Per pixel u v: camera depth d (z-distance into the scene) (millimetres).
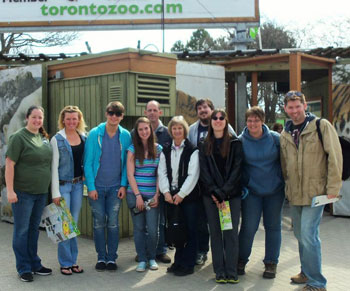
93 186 4664
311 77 9836
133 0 10203
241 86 8648
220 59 8688
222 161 4328
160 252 5180
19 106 6969
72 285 4328
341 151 3975
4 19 10414
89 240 6035
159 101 6055
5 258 5242
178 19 10211
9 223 7270
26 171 4293
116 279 4508
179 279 4508
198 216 4633
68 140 4613
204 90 7363
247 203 4488
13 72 7059
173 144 4559
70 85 6395
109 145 4719
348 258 5289
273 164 4371
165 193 4461
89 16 10281
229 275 4398
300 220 4242
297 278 4398
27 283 4379
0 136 7324
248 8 10109
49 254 5387
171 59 6168
